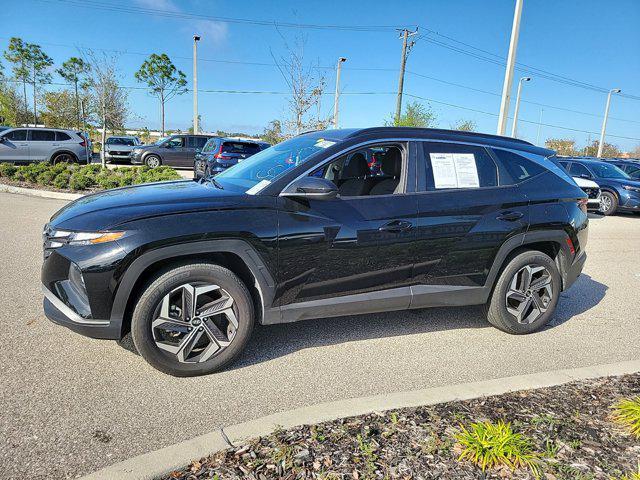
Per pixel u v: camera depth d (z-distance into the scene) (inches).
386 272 149.9
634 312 208.1
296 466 89.2
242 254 130.6
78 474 93.0
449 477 87.3
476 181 163.8
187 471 88.5
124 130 1835.6
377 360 150.6
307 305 142.7
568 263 180.9
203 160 670.5
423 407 112.0
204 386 129.3
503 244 164.4
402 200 150.8
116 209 127.4
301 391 129.3
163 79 1647.4
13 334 153.9
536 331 180.4
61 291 127.6
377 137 153.6
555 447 96.6
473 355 157.6
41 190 490.6
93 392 123.0
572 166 610.9
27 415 111.3
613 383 128.0
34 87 1748.3
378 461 91.0
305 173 141.8
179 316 129.5
